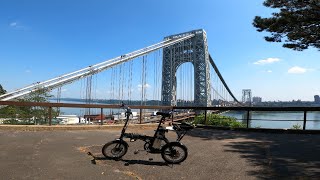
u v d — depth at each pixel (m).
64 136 9.32
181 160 6.12
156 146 6.16
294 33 13.48
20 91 18.02
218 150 7.59
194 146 8.19
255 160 6.45
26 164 5.71
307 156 6.82
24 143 7.83
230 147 8.03
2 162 5.82
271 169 5.70
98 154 6.73
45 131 10.45
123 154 6.39
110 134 10.13
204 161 6.34
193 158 6.63
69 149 7.22
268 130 11.69
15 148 7.16
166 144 6.10
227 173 5.45
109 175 5.18
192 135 10.55
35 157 6.28
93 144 7.98
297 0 13.00
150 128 12.64
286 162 6.25
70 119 16.53
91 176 5.09
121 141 6.37
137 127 12.50
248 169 5.71
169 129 6.19
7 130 10.27
